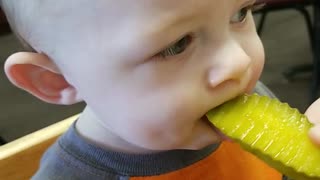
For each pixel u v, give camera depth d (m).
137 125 0.47
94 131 0.56
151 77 0.44
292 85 2.08
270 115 0.46
